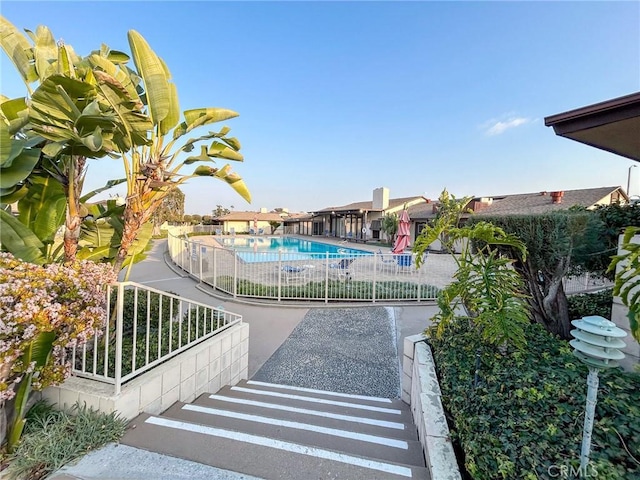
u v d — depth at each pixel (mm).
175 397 2547
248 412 2645
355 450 2051
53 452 1651
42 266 1843
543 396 1807
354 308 6605
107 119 2092
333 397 3328
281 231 40312
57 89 1935
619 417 1571
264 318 6020
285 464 1681
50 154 1968
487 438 1533
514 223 3115
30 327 1463
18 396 1716
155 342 2941
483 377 2213
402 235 11461
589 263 3654
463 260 2789
